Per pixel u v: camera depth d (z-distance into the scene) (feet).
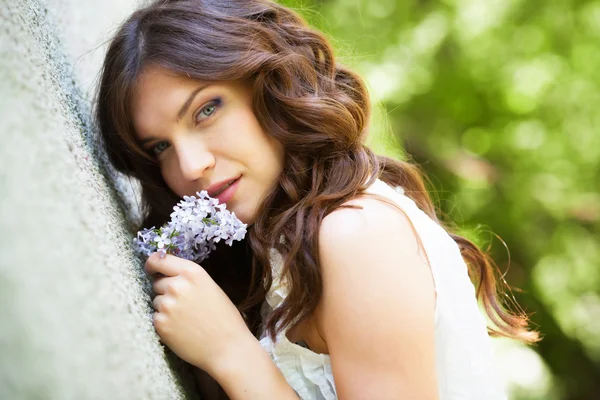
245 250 4.61
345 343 3.61
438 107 11.88
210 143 3.86
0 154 2.49
